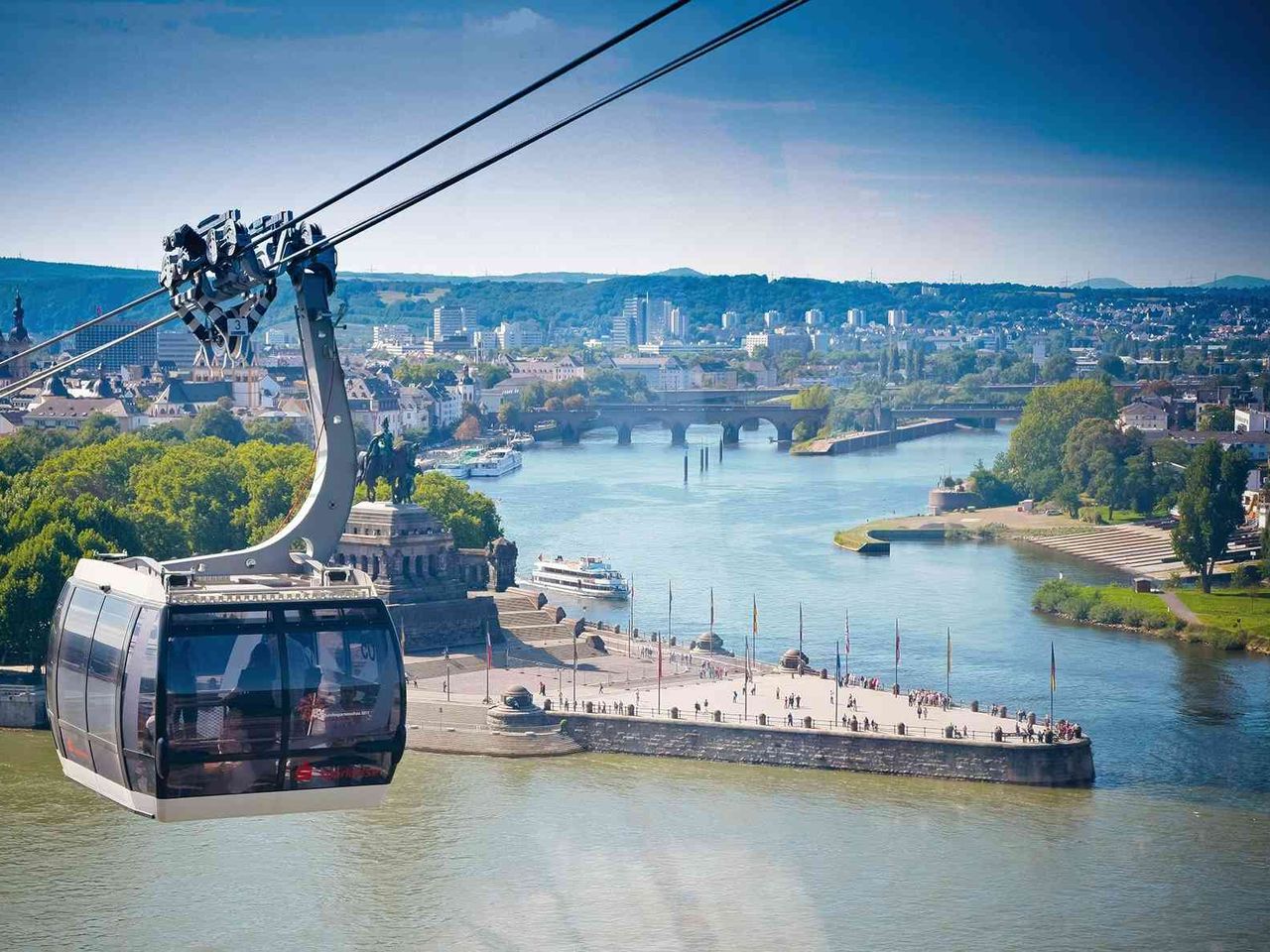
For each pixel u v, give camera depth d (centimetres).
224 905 13250
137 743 5266
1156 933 12988
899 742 18088
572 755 19000
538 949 12375
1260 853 14988
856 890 13775
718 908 13162
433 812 15812
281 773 5319
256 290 5862
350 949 12175
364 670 5397
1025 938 12769
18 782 16525
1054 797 16950
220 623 5378
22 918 12975
